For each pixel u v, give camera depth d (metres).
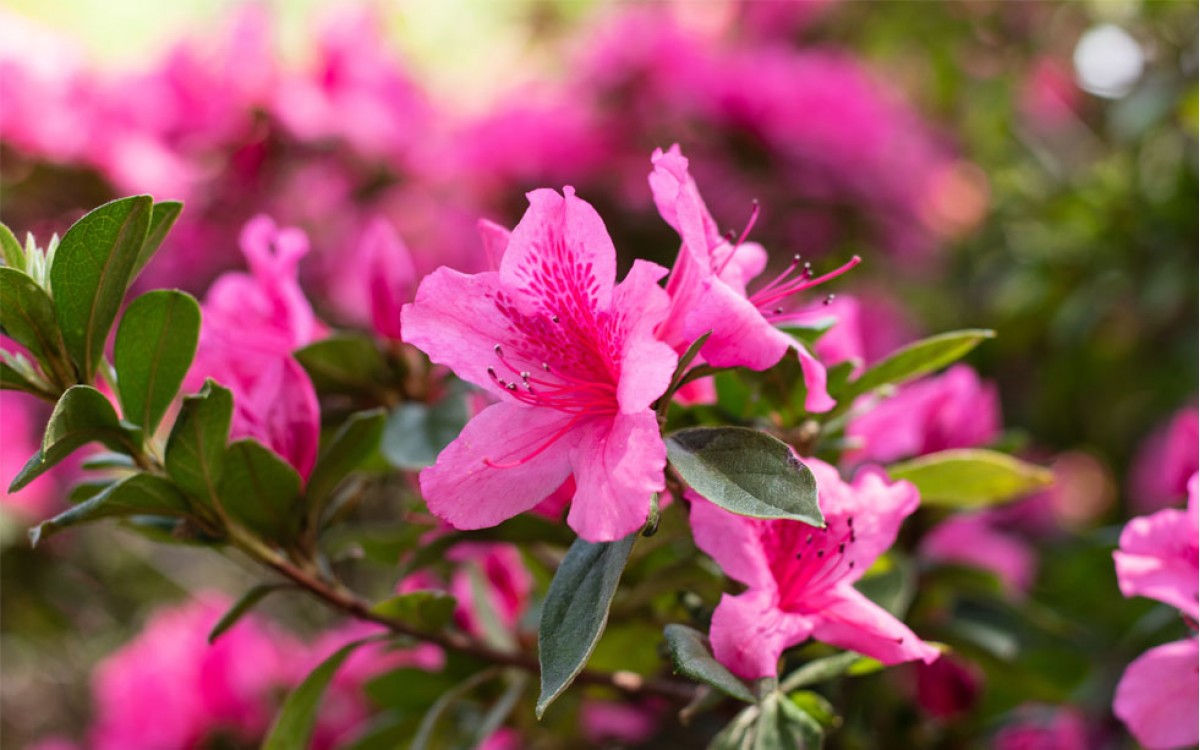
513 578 0.59
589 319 0.46
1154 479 0.88
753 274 0.48
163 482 0.48
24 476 0.45
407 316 0.46
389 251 0.55
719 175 0.90
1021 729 0.61
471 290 0.46
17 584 0.94
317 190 0.87
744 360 0.44
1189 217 0.88
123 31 1.40
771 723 0.47
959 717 0.60
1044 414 1.00
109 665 0.83
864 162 0.92
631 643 0.53
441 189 0.91
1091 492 1.01
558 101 0.94
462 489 0.45
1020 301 0.95
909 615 0.59
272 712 0.74
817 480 0.46
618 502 0.43
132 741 0.73
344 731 0.68
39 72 0.81
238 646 0.74
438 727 0.53
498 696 0.56
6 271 0.46
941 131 1.14
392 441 0.53
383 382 0.55
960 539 0.66
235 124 0.83
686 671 0.43
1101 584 0.70
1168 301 0.87
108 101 0.84
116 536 1.01
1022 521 0.74
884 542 0.47
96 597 1.01
